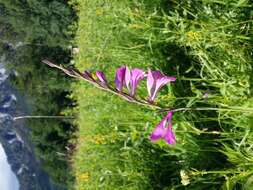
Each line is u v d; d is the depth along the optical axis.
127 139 4.31
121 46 4.92
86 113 7.85
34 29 26.97
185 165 3.80
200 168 3.65
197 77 4.01
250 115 2.92
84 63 9.05
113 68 5.64
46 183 71.56
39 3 25.62
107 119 5.71
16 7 26.86
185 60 4.19
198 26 3.70
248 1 3.36
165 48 4.37
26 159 78.62
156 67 4.38
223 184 3.19
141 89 3.94
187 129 3.54
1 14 28.33
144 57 4.52
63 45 26.38
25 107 46.97
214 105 3.44
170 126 2.25
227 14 3.42
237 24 3.36
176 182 4.08
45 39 27.06
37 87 28.97
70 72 2.25
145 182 4.37
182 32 3.62
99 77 2.25
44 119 29.89
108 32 6.02
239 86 3.07
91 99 7.34
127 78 2.26
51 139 30.39
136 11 4.66
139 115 4.06
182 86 3.89
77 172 7.64
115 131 4.87
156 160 4.26
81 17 11.16
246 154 3.01
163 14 4.04
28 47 28.64
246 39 3.29
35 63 28.80
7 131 83.50
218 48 3.43
